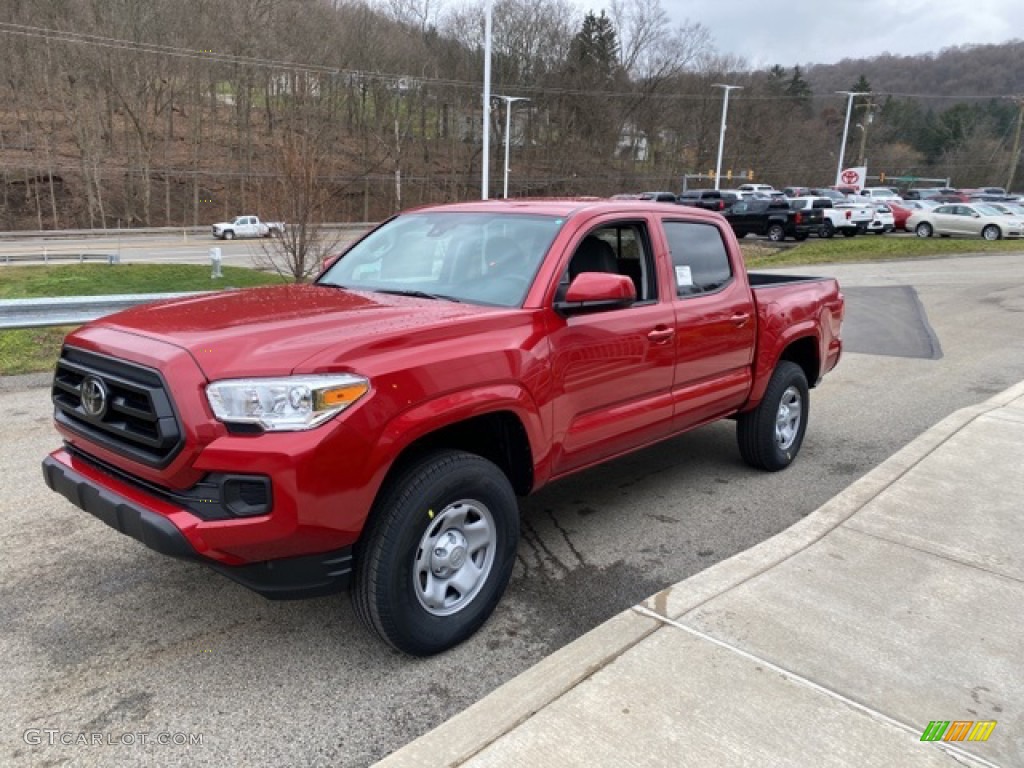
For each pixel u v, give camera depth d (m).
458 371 3.14
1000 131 96.56
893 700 2.82
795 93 95.12
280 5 60.59
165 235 54.62
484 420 3.52
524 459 3.60
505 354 3.34
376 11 65.19
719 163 53.31
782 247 30.33
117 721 2.83
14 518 4.51
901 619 3.39
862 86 91.81
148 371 2.84
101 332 3.24
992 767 2.49
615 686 2.87
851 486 5.02
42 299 8.51
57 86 60.12
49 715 2.85
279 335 2.95
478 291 3.80
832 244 29.55
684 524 4.75
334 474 2.77
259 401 2.71
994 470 5.31
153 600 3.67
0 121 60.34
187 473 2.75
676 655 3.07
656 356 4.24
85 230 54.53
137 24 58.03
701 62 77.62
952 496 4.84
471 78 66.00
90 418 3.08
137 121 59.25
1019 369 9.66
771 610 3.44
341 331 3.03
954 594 3.62
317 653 3.29
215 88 63.59
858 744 2.58
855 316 14.07
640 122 73.25
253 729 2.81
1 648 3.25
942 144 97.75
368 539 3.02
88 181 56.81
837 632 3.27
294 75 52.41
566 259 3.80
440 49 66.56
